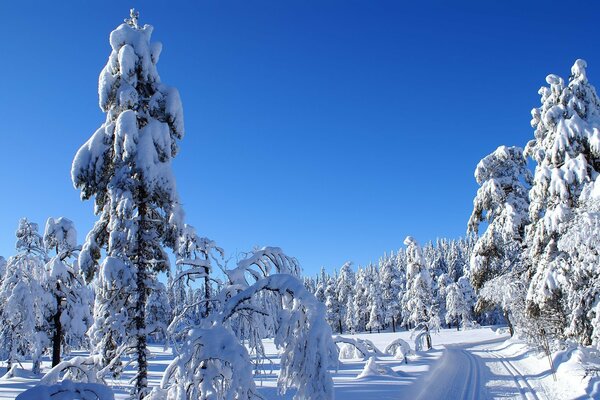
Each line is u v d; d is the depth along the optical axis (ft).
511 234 90.68
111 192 39.34
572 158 69.15
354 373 87.40
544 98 77.56
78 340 90.43
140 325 40.01
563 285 66.23
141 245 41.16
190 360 21.17
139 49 42.29
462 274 282.36
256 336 26.11
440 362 100.27
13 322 87.04
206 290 32.83
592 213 53.78
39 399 20.49
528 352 91.15
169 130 43.32
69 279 87.15
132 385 43.68
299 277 29.17
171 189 40.70
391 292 260.62
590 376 52.13
